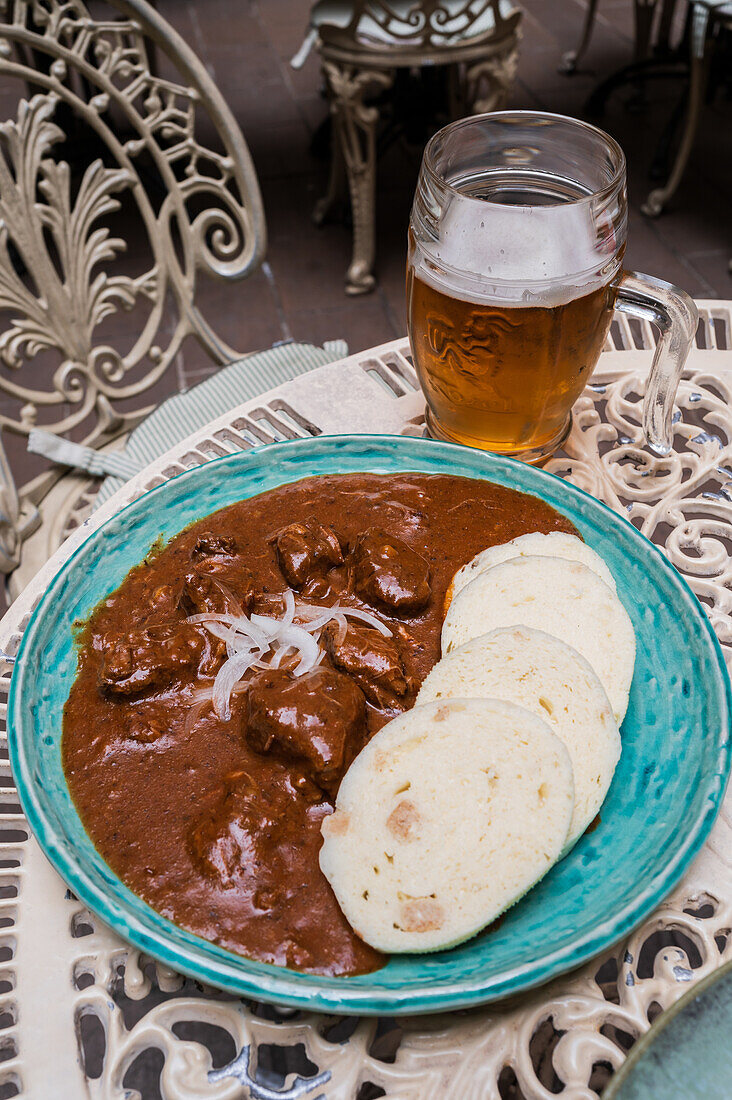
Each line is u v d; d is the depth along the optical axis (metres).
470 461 0.77
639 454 0.86
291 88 3.74
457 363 0.73
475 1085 0.49
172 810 0.56
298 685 0.59
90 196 1.28
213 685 0.63
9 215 1.22
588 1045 0.50
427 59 2.23
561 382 0.74
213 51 4.07
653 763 0.57
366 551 0.69
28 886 0.58
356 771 0.52
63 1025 0.51
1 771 0.66
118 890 0.51
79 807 0.56
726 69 3.33
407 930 0.46
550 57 3.82
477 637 0.59
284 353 1.37
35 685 0.62
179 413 1.30
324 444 0.79
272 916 0.50
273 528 0.75
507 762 0.49
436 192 0.68
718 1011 0.42
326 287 2.70
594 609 0.60
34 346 1.27
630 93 3.52
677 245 2.72
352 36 2.22
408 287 0.76
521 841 0.47
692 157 3.12
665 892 0.47
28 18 1.75
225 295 2.69
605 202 0.67
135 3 1.22
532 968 0.44
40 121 1.22
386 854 0.48
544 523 0.73
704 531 0.80
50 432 1.31
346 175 2.86
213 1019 0.52
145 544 0.73
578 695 0.53
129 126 3.32
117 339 2.52
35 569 1.17
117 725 0.61
